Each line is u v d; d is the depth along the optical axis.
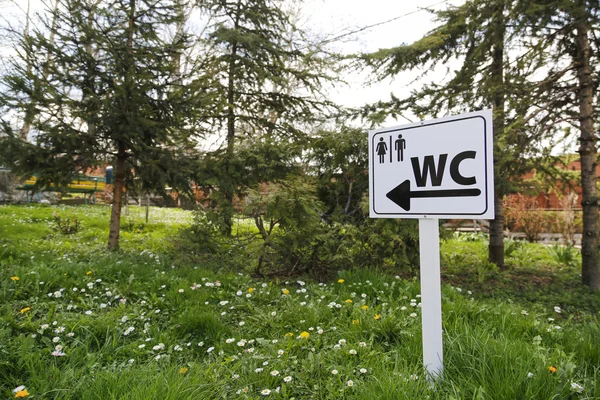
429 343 2.24
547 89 7.29
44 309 3.59
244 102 9.36
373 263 6.02
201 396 2.12
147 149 6.77
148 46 7.00
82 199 20.14
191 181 7.50
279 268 6.14
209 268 5.73
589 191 6.96
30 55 6.20
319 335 3.02
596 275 6.85
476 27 7.40
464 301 3.85
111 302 3.96
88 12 6.55
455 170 2.17
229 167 7.04
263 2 9.17
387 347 2.87
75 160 6.83
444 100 7.96
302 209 5.68
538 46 6.88
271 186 5.79
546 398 1.95
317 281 5.61
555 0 6.28
